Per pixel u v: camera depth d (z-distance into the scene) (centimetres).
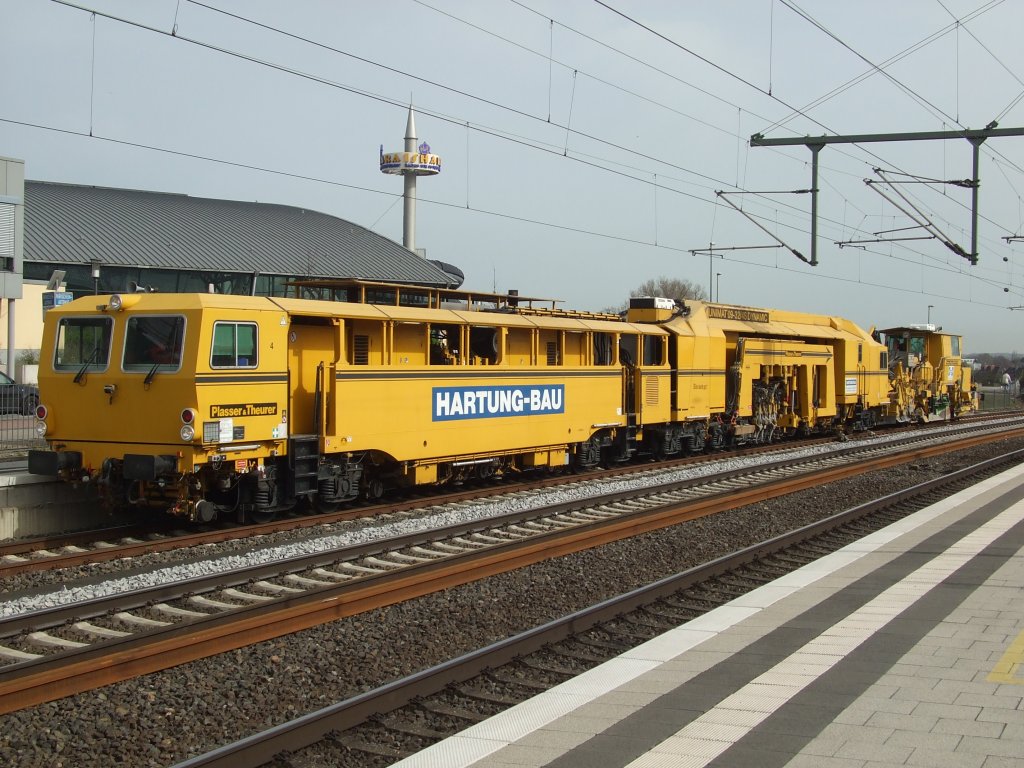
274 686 744
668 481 2027
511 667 774
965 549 1133
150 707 696
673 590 1025
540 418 1944
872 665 692
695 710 609
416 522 1468
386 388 1591
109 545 1293
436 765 537
